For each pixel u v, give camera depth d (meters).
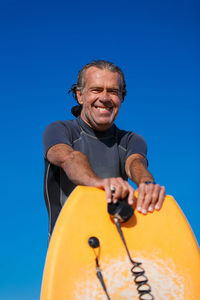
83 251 1.31
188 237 1.41
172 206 1.46
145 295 1.29
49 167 1.87
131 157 1.93
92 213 1.36
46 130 1.91
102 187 1.42
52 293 1.25
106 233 1.35
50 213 1.86
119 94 1.98
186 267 1.35
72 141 1.91
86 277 1.28
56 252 1.29
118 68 2.03
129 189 1.39
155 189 1.46
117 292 1.28
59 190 1.86
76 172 1.55
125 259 1.33
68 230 1.32
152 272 1.32
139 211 1.42
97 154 1.93
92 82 1.93
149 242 1.37
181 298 1.30
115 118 1.98
